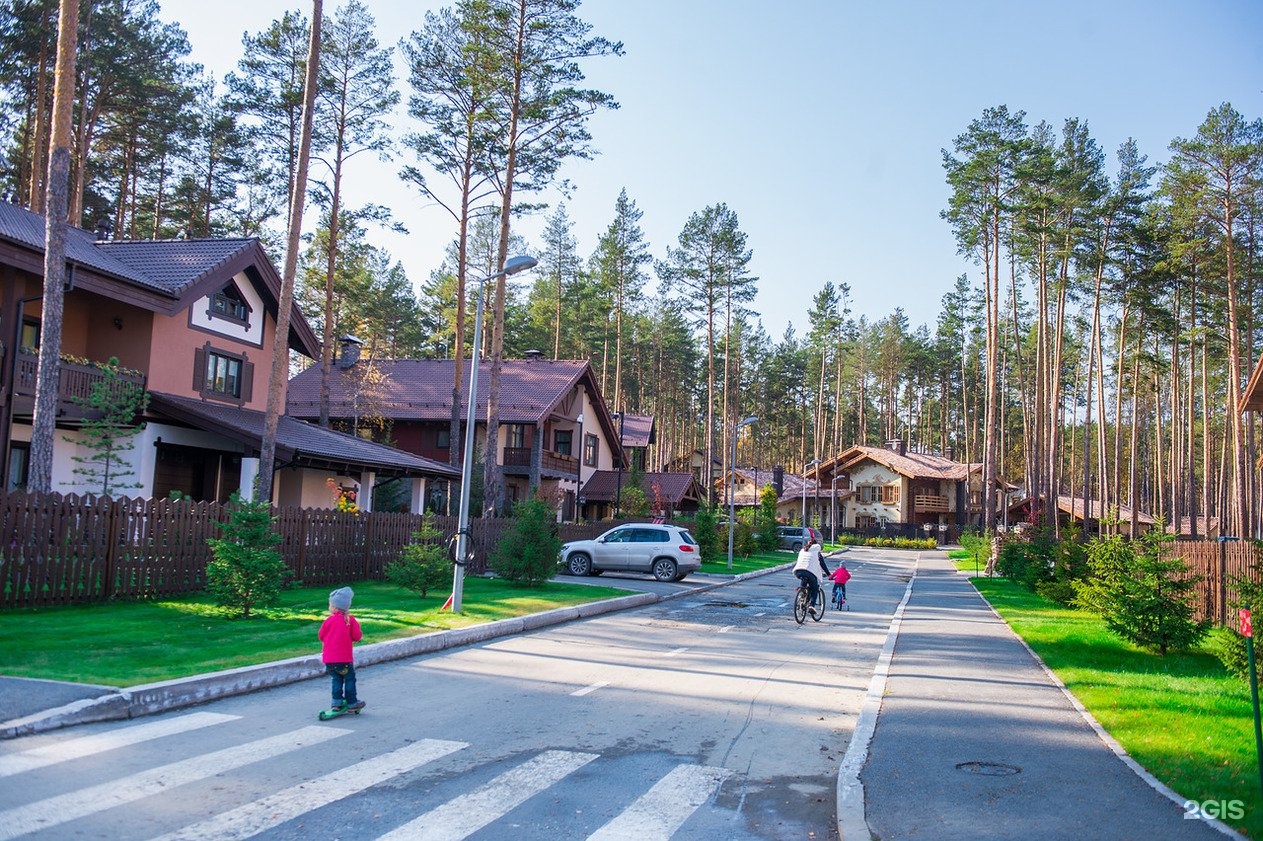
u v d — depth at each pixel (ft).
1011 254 155.74
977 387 289.12
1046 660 42.39
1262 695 32.27
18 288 65.46
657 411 281.33
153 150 117.19
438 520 76.79
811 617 63.62
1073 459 271.49
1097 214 141.59
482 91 97.35
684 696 33.60
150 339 77.77
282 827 17.92
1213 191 127.54
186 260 83.66
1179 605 43.39
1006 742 26.07
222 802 19.27
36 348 74.49
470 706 30.40
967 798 20.48
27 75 98.58
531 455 141.38
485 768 22.91
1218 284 144.36
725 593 85.66
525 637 48.08
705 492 200.85
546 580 72.28
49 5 90.99
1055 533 118.42
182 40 114.62
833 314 266.36
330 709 27.86
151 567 49.29
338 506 93.45
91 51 98.94
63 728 24.70
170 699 27.99
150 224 134.10
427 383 154.30
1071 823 18.61
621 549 93.91
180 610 45.52
